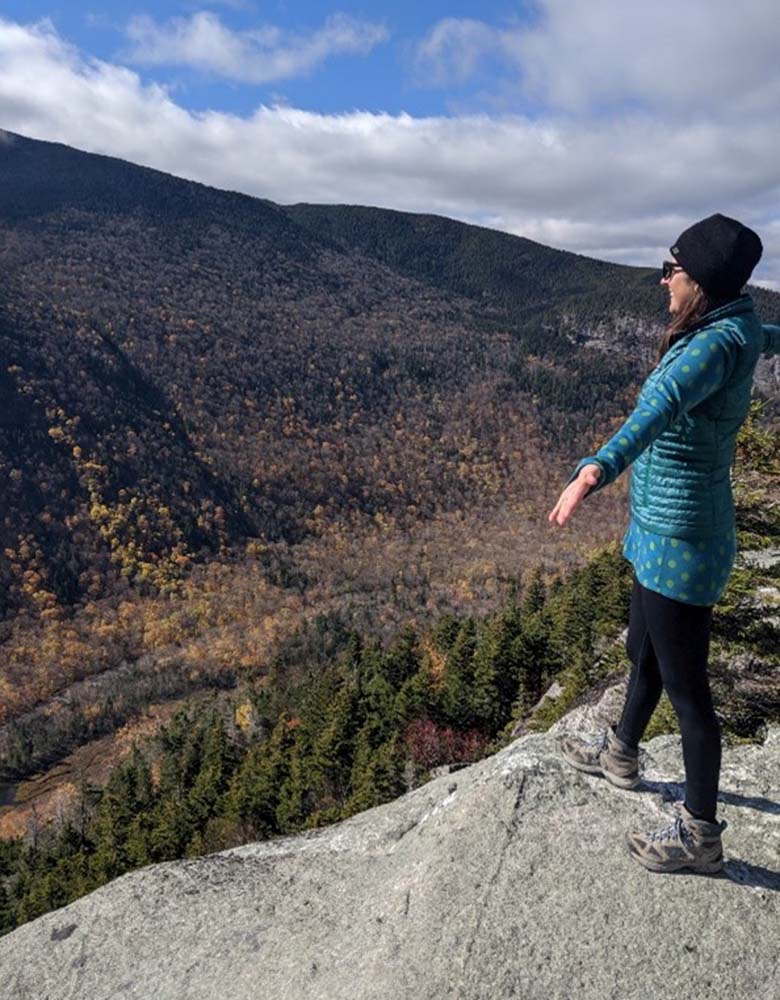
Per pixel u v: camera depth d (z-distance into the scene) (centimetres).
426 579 16300
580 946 260
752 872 291
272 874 360
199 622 13900
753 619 966
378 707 3888
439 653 4669
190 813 3262
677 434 238
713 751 267
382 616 13112
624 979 248
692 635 256
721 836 312
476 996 246
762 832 313
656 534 249
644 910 271
